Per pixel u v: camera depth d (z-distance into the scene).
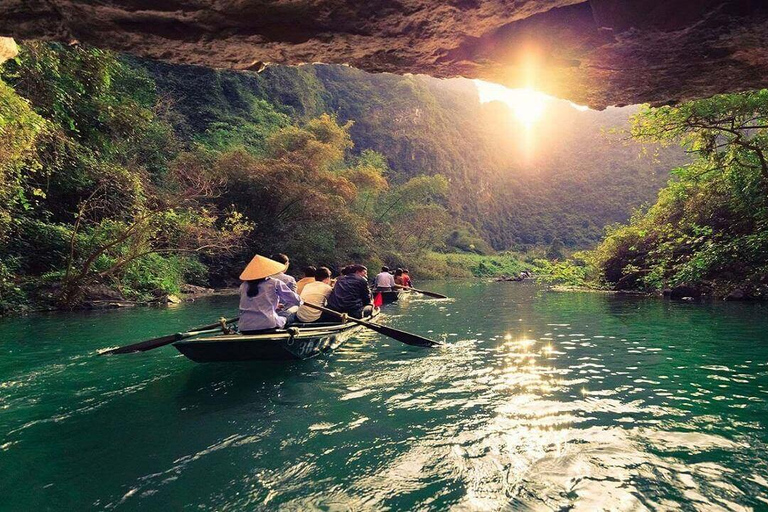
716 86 2.24
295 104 38.88
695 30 1.68
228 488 1.80
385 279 10.15
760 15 1.57
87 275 8.50
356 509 1.64
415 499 1.70
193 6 1.62
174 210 11.18
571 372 3.56
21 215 8.62
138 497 1.74
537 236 87.69
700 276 9.33
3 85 6.48
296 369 3.72
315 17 1.71
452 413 2.64
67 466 2.00
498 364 3.87
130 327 6.10
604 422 2.46
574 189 96.25
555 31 1.81
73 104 10.52
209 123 25.62
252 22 1.72
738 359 3.88
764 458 1.98
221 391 3.12
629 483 1.78
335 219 20.33
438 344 4.55
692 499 1.66
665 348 4.42
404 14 1.70
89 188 10.44
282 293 4.05
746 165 8.50
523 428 2.39
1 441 2.28
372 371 3.65
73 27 1.77
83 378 3.48
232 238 11.60
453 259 39.97
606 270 13.44
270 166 17.12
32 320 6.80
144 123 12.48
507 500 1.68
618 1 1.63
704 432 2.29
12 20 1.75
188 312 7.93
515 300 10.52
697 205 10.65
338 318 5.14
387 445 2.20
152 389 3.18
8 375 3.56
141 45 1.89
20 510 1.64
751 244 8.48
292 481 1.85
